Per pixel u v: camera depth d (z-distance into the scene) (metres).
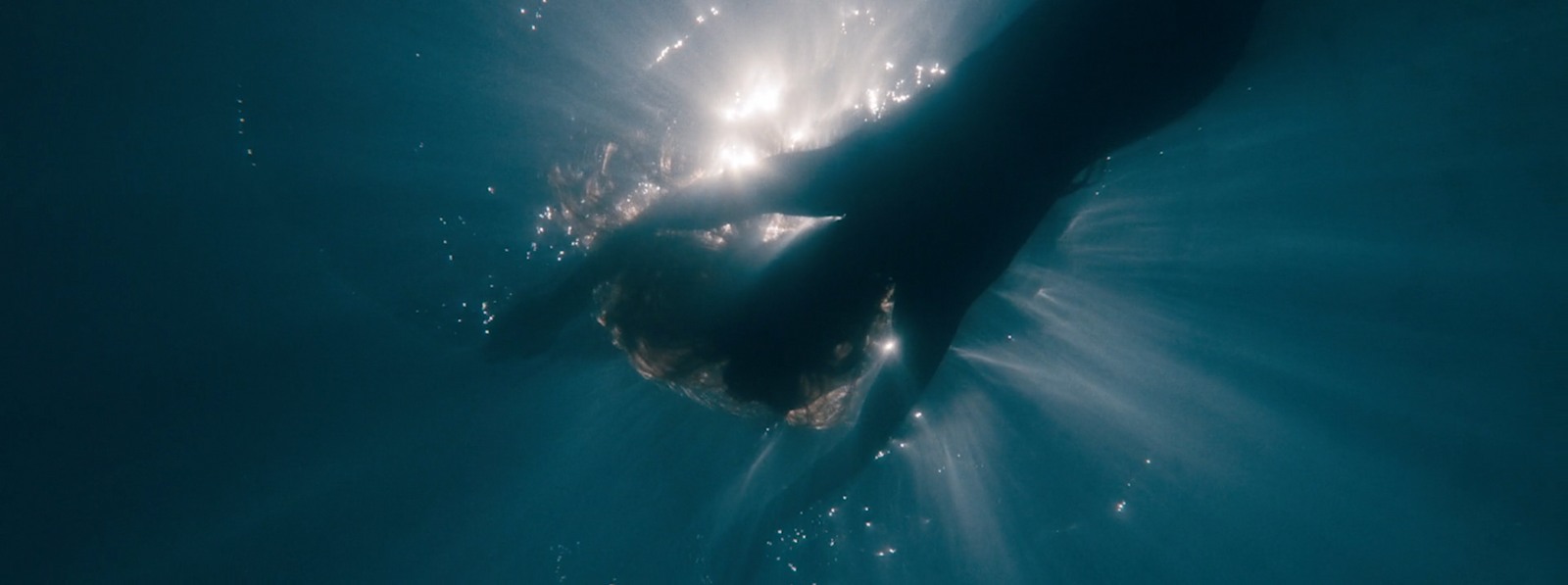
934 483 3.20
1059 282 3.38
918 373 2.51
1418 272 3.23
